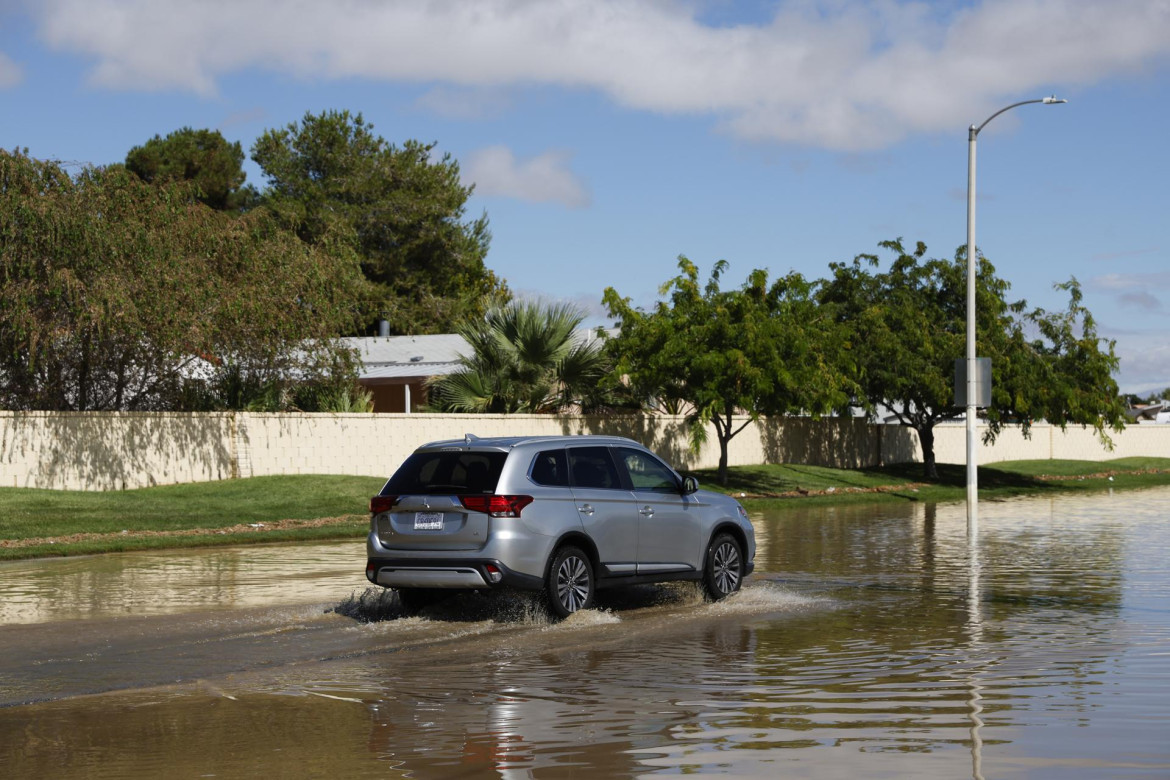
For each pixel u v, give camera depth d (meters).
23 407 29.05
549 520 12.10
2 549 19.80
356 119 66.12
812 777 6.26
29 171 26.84
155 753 6.94
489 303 37.72
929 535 23.53
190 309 28.42
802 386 37.50
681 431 41.78
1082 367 44.75
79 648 10.56
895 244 45.38
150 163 63.84
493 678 9.13
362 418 32.66
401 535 12.23
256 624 11.97
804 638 11.01
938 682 8.83
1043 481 48.12
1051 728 7.31
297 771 6.53
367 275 64.50
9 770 6.60
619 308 37.91
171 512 25.27
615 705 8.11
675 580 13.38
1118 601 13.55
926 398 43.78
